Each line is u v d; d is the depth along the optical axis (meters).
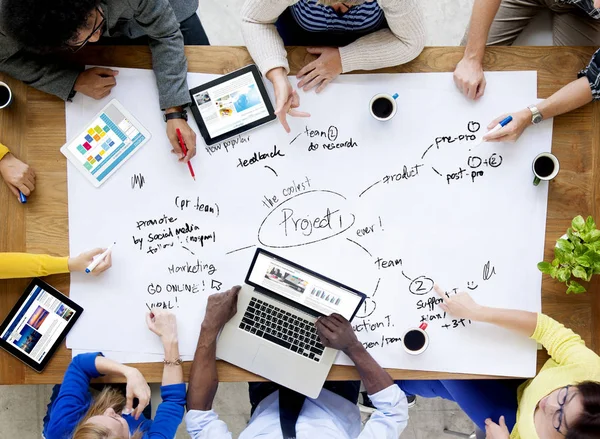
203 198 1.40
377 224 1.41
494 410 1.49
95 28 1.18
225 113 1.40
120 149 1.39
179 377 1.37
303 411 1.43
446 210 1.41
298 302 1.38
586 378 1.28
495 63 1.40
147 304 1.40
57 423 1.33
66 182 1.39
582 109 1.41
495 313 1.36
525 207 1.41
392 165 1.41
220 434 1.34
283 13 1.56
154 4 1.28
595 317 1.40
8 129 1.38
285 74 1.37
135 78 1.39
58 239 1.39
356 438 1.34
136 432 1.38
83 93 1.38
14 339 1.37
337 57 1.36
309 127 1.41
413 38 1.31
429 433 2.01
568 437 1.21
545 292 1.41
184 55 1.38
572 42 1.56
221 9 2.07
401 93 1.40
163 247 1.40
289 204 1.41
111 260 1.39
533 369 1.39
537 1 1.57
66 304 1.38
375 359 1.39
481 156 1.41
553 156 1.36
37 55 1.33
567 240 1.34
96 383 1.42
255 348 1.37
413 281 1.41
